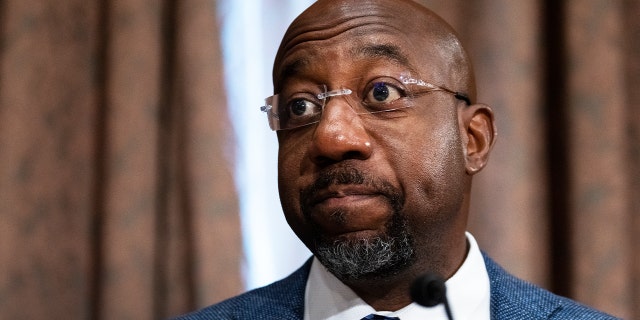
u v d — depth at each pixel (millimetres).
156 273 3502
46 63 3578
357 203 2117
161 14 3645
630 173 3508
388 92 2189
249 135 3627
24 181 3473
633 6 3605
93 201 3617
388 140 2150
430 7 3605
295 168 2234
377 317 2275
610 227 3346
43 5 3605
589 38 3471
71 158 3592
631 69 3572
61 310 3488
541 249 3428
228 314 2449
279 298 2445
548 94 3598
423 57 2264
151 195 3477
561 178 3520
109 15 3627
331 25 2244
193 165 3477
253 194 3609
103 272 3443
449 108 2264
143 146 3494
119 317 3381
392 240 2143
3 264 3395
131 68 3535
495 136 2443
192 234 3457
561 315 2322
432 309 2277
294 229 2301
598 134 3406
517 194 3381
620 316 3291
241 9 3725
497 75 3459
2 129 3480
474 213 3404
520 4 3514
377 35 2223
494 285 2398
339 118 2145
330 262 2201
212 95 3518
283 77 2307
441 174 2189
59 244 3520
